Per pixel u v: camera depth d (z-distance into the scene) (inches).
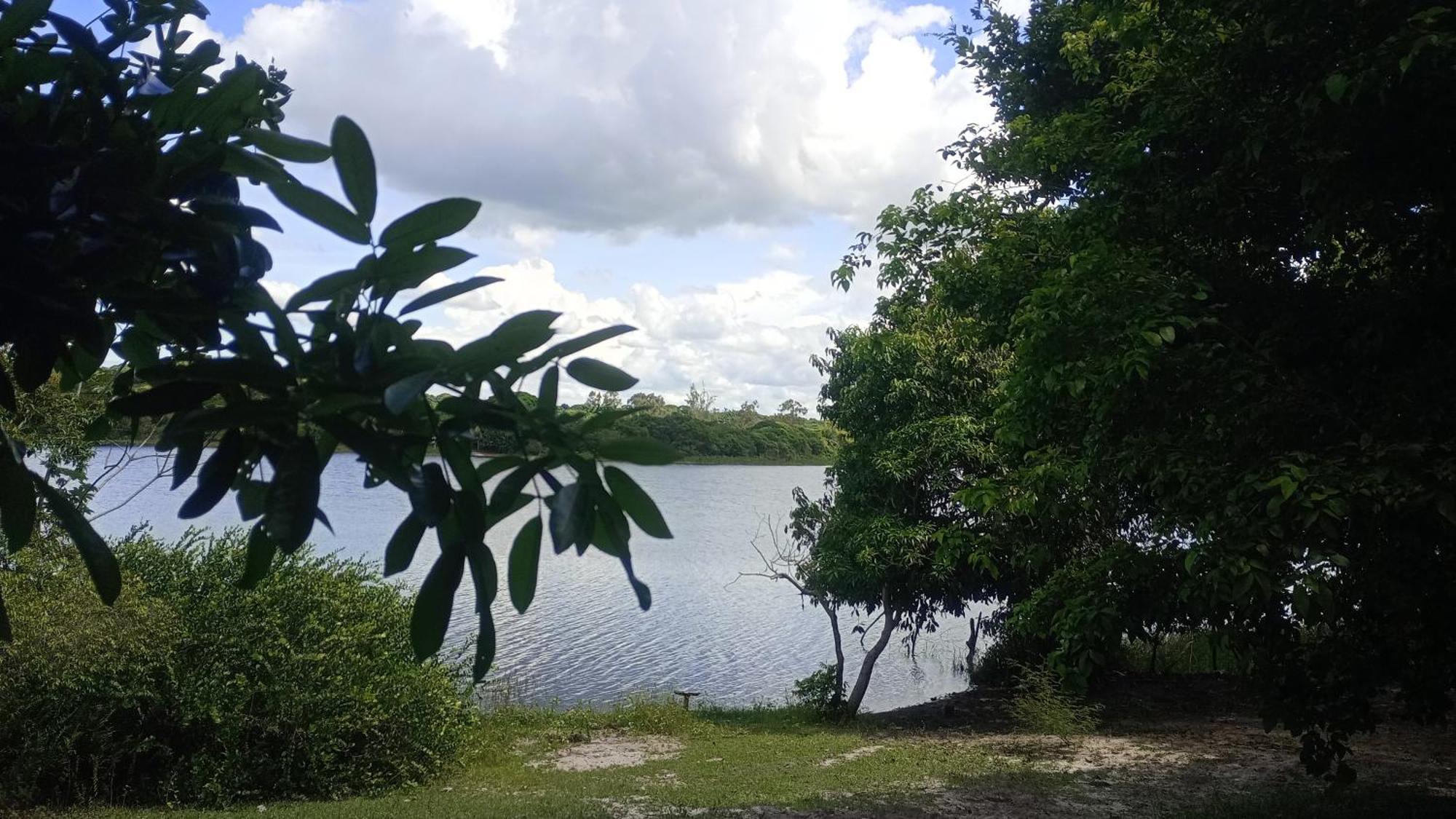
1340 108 180.4
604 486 45.2
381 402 42.0
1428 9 164.6
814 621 943.7
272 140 52.1
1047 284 228.7
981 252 334.3
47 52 49.0
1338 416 194.5
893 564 523.5
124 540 423.8
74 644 340.8
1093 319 208.7
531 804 351.9
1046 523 364.2
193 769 364.2
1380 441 181.6
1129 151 227.8
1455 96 168.7
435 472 43.9
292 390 43.1
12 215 44.7
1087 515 292.5
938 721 537.6
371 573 450.0
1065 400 239.1
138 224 46.3
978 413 518.6
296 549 40.9
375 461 41.7
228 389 44.4
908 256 350.6
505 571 54.1
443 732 410.3
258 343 43.6
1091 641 231.1
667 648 786.2
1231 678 586.9
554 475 44.9
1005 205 334.6
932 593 544.4
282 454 42.4
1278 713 219.3
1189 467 198.4
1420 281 208.5
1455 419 180.1
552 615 896.3
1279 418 194.1
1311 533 177.8
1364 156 190.2
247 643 381.1
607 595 1005.2
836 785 374.9
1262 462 187.8
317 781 378.6
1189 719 496.1
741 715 578.9
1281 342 212.4
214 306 47.0
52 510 48.8
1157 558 231.8
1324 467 178.1
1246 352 212.5
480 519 44.6
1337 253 231.5
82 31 48.3
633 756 456.1
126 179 46.2
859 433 552.1
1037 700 489.1
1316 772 222.2
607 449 45.2
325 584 419.5
